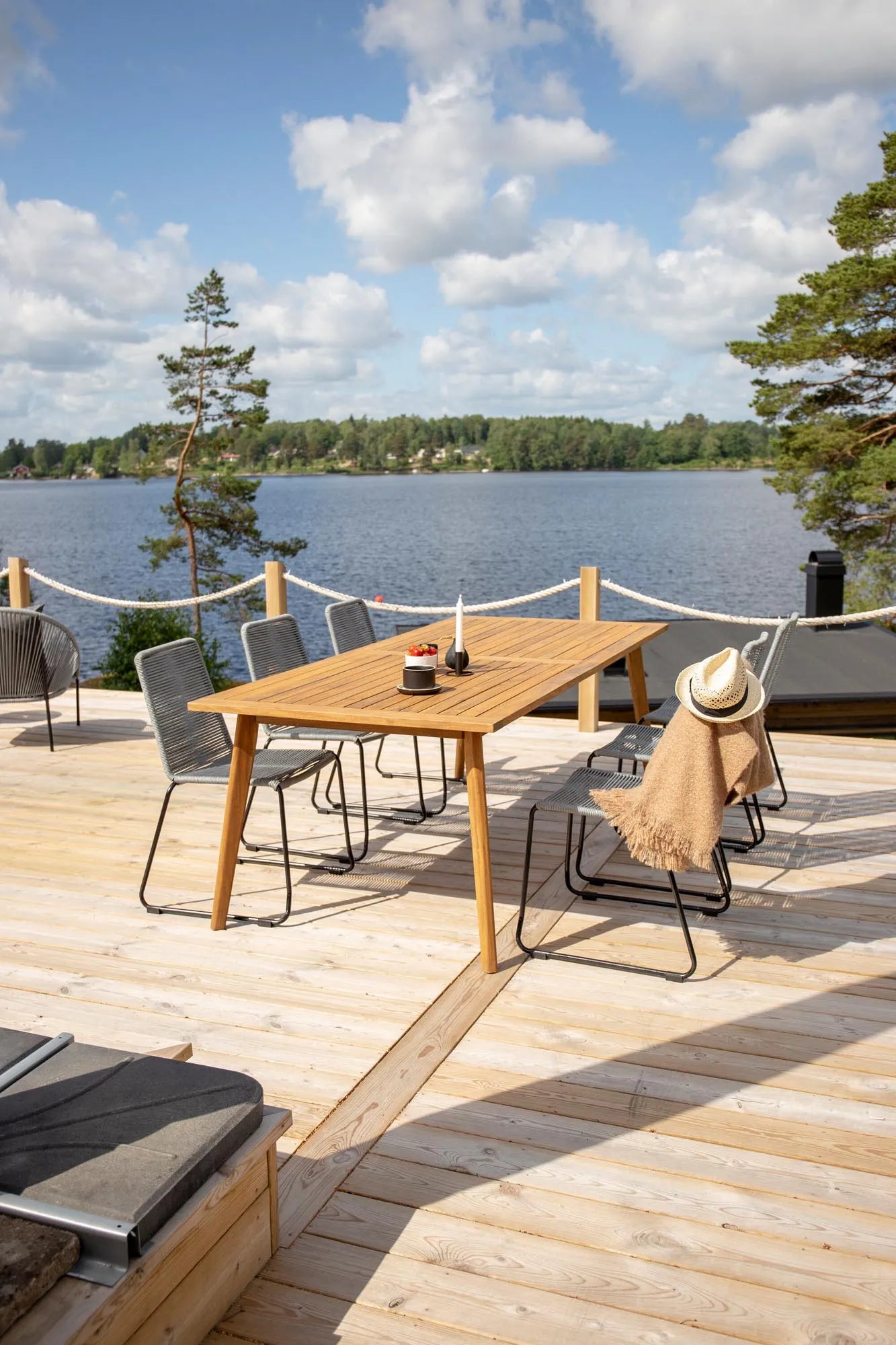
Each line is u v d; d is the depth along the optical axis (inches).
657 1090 94.0
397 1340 66.0
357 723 119.6
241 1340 65.8
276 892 143.8
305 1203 79.1
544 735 226.2
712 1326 67.1
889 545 781.9
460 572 1969.7
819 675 343.6
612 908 136.6
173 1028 105.9
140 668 134.2
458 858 155.5
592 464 4874.5
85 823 174.4
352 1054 100.6
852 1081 95.3
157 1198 58.1
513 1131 88.0
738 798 111.9
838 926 129.6
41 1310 53.0
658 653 367.9
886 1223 76.7
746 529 2915.8
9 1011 109.9
